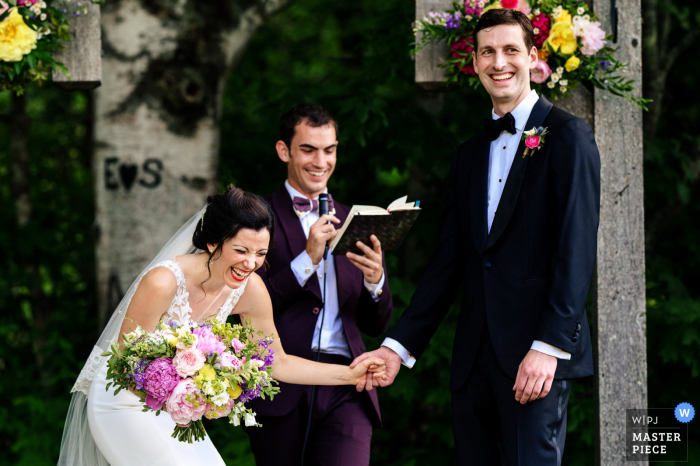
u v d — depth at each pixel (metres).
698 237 9.28
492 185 4.27
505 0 4.88
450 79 5.12
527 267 4.05
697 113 9.81
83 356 11.04
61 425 9.21
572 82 4.88
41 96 13.16
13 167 11.70
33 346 11.45
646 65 8.62
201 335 3.78
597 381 4.96
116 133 7.52
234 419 3.81
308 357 4.77
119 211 7.46
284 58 12.35
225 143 9.75
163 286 4.16
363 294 4.93
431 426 8.53
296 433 4.71
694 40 9.67
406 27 8.70
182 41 7.71
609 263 4.98
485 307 4.13
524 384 3.86
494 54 4.17
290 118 4.95
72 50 5.25
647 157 8.47
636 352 4.97
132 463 4.20
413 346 4.55
